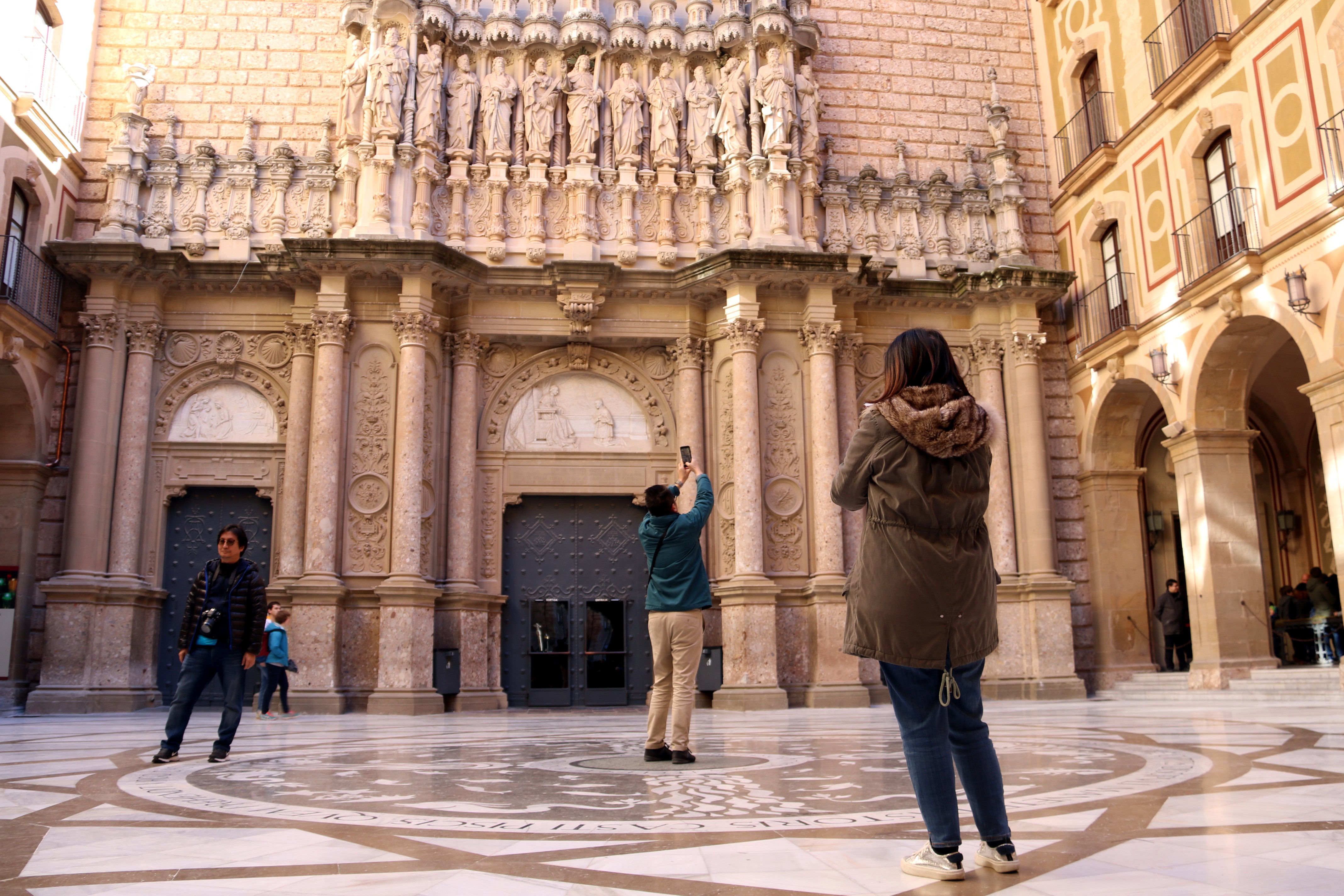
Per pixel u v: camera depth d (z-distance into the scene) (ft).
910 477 11.53
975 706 11.68
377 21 67.21
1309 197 49.42
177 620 64.28
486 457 67.82
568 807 16.87
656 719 24.86
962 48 79.15
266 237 66.69
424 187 65.57
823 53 77.15
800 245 67.46
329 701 57.88
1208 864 11.42
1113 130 68.95
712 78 71.77
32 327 60.64
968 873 11.22
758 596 62.03
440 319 65.87
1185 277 59.82
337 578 60.75
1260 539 58.03
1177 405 60.95
